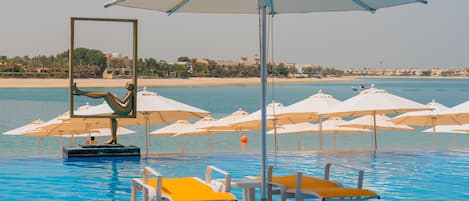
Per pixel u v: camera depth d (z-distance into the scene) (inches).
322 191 238.4
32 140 1752.0
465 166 468.4
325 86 5807.1
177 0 255.0
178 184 250.8
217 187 253.1
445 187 377.4
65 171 415.2
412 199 338.3
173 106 652.1
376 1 247.8
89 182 375.2
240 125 960.3
